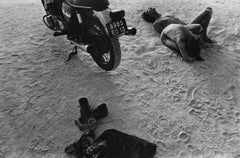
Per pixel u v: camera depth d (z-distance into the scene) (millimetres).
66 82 2891
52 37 3518
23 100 2670
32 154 2234
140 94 2818
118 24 2379
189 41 3299
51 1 3111
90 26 2629
